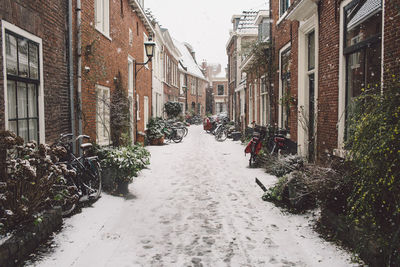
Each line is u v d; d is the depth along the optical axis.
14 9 4.25
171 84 26.23
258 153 8.65
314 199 4.66
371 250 2.91
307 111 7.36
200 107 42.69
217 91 45.88
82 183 5.07
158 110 20.41
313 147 6.53
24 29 4.50
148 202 5.41
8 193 3.26
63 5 5.92
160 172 8.12
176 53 28.41
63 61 5.92
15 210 3.27
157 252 3.48
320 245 3.49
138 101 13.57
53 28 5.49
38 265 3.13
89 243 3.69
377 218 3.03
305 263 3.15
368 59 4.45
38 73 4.95
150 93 17.02
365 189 2.85
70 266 3.14
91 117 7.29
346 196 3.71
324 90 6.04
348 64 5.16
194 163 9.55
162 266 3.16
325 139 5.97
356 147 2.93
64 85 5.98
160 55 21.08
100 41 7.93
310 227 4.04
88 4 7.06
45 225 3.72
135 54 13.11
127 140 9.48
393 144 2.54
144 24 15.46
